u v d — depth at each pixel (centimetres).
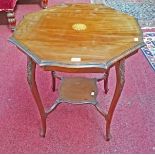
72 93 184
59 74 228
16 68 239
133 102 203
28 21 170
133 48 146
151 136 177
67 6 189
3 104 202
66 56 140
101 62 136
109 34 157
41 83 222
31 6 341
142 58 249
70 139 175
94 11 182
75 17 175
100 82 222
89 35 157
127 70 235
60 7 188
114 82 223
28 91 213
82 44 149
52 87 214
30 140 175
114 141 174
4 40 277
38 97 164
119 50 144
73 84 193
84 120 189
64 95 183
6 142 173
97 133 180
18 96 209
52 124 186
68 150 169
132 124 185
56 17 175
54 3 346
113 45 148
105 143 173
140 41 152
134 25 166
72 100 179
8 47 266
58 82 221
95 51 143
